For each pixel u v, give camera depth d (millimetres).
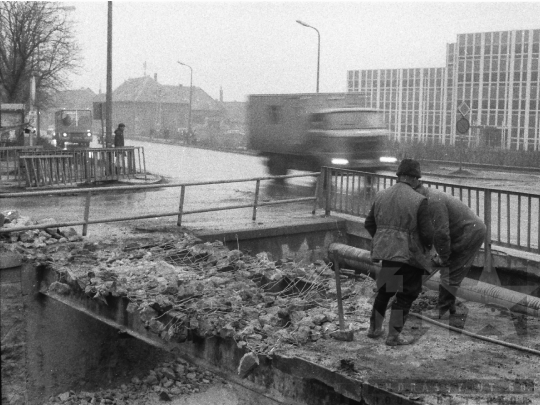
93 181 20609
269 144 25156
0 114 28797
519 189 23266
